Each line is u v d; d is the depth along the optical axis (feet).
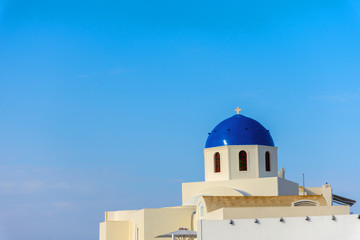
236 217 192.95
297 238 170.60
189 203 260.62
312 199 221.66
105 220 311.06
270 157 270.46
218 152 269.64
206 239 170.60
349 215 168.86
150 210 248.32
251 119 278.05
